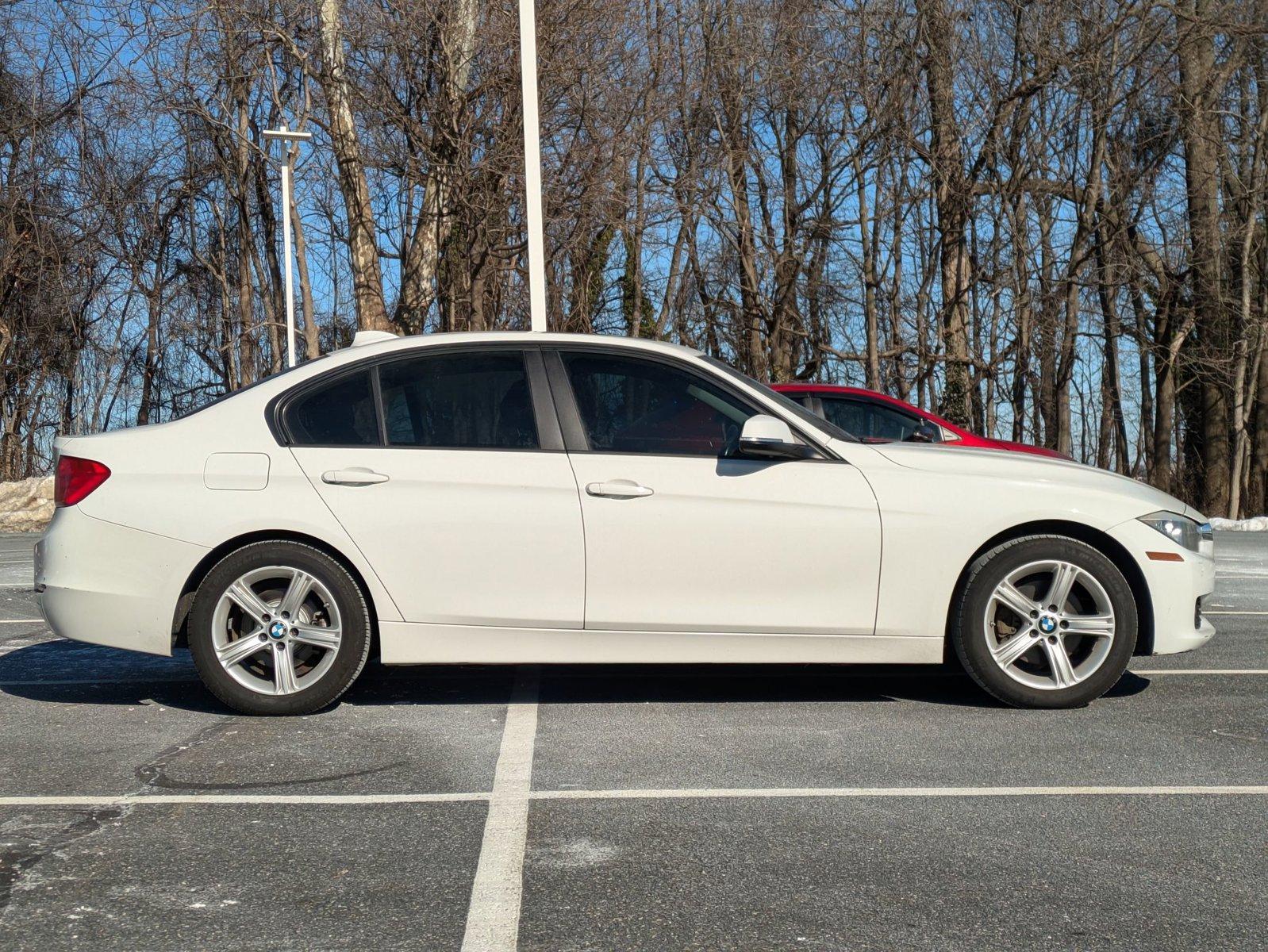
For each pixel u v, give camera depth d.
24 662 6.61
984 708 5.38
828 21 26.88
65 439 5.46
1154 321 31.53
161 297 34.00
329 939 2.87
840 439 5.36
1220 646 6.99
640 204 24.47
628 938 2.88
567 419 5.28
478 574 5.15
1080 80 26.33
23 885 3.21
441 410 5.30
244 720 5.16
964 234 29.70
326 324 31.53
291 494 5.15
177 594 5.16
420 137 21.59
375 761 4.47
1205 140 27.72
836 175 29.16
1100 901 3.10
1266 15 25.27
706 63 25.69
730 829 3.67
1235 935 2.89
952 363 29.38
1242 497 32.31
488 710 5.35
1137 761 4.45
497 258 22.44
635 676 6.16
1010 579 5.25
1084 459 40.72
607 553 5.14
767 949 2.81
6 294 30.66
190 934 2.90
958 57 27.14
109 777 4.25
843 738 4.81
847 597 5.21
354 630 5.19
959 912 3.03
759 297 30.61
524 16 10.83
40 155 29.72
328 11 21.92
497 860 3.40
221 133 30.30
